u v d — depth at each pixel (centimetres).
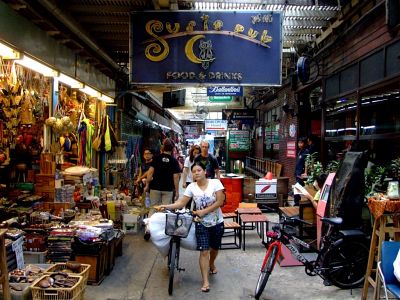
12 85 604
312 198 667
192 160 967
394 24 599
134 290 521
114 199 884
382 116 697
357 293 517
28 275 446
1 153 655
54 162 693
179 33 783
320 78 1035
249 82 791
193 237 535
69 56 730
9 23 508
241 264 644
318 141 1119
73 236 545
